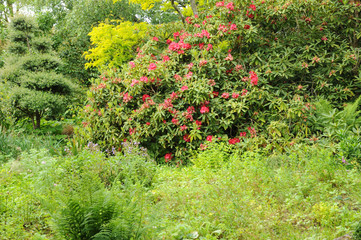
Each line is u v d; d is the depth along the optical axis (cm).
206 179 520
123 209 295
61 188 374
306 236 329
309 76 809
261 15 789
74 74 1537
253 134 700
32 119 1095
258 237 331
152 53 858
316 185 438
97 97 785
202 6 1141
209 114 702
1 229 346
